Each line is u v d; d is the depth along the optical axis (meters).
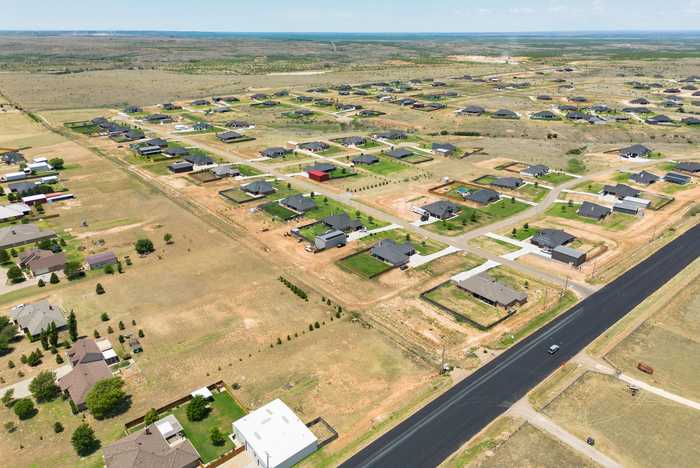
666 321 76.44
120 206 124.69
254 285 87.62
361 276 90.62
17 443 54.53
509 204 126.06
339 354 69.31
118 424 57.06
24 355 67.69
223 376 65.00
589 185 138.12
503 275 90.75
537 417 57.59
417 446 53.94
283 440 52.97
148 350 69.88
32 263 89.81
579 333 73.50
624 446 53.62
